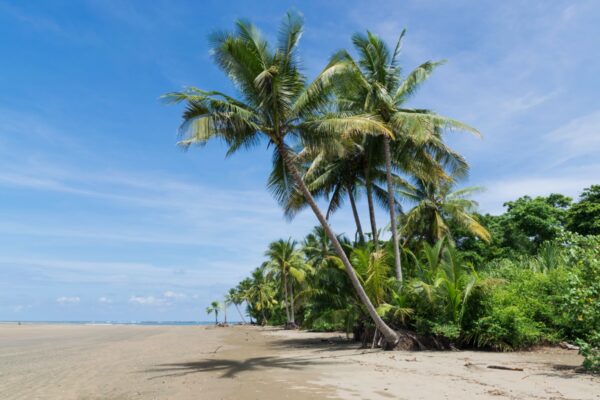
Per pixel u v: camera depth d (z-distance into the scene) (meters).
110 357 19.59
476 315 18.34
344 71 16.55
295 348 22.33
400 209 28.30
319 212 17.02
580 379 10.66
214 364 15.73
